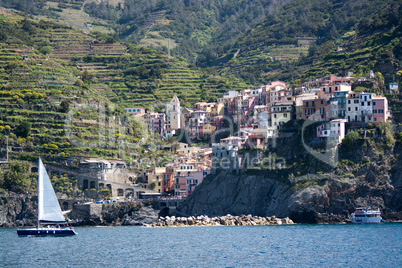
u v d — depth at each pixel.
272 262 199.75
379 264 193.62
